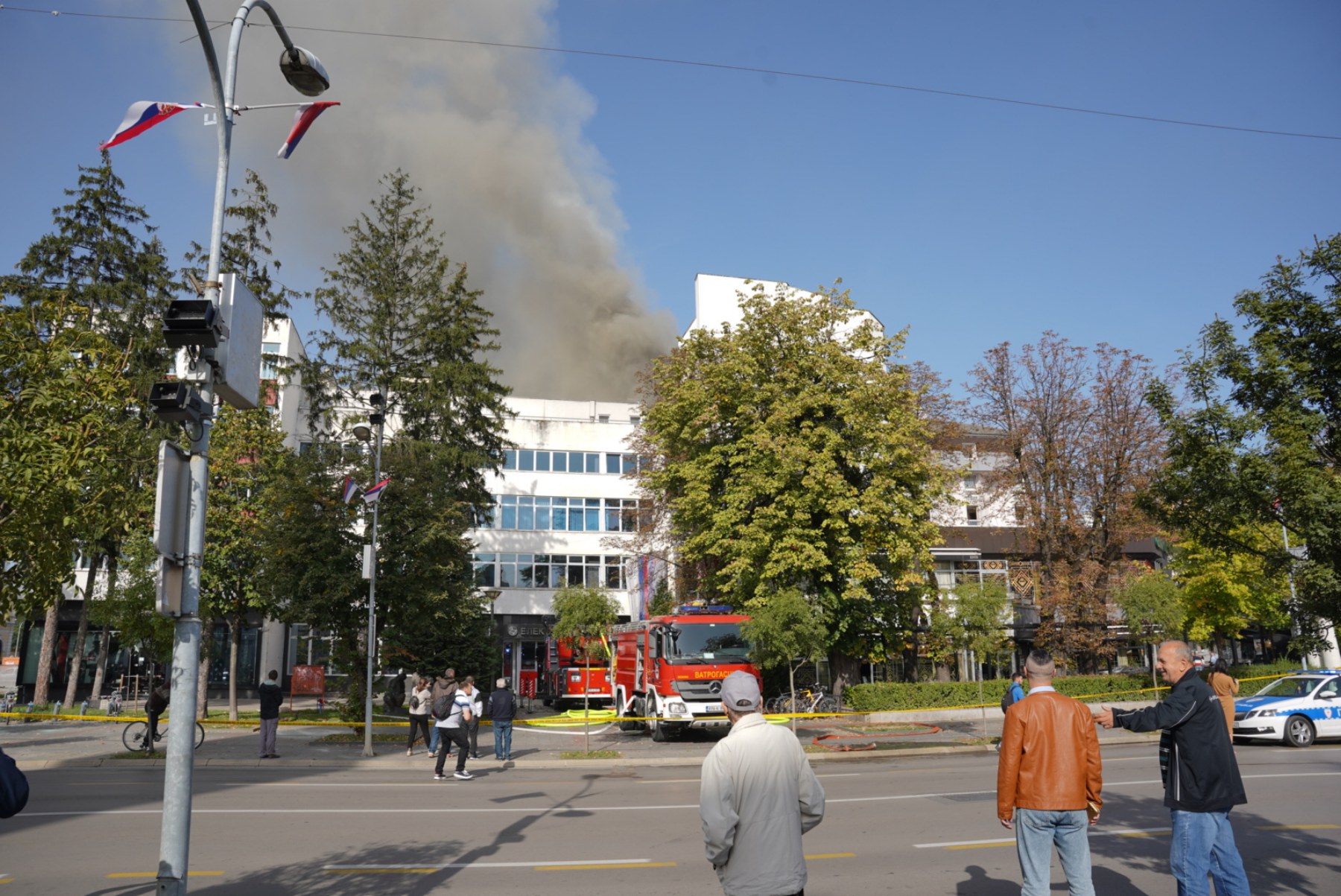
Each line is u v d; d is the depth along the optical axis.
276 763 20.92
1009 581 38.00
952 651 32.97
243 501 32.12
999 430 37.66
